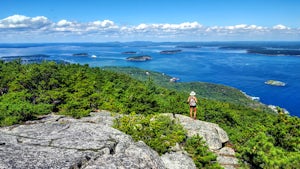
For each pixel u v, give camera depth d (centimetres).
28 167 636
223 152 1794
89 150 757
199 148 1383
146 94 3122
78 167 668
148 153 791
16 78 3431
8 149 742
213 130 1984
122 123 1373
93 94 2748
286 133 1466
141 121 1350
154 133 1313
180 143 1578
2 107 1888
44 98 2645
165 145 1297
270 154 1173
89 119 1789
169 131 1647
